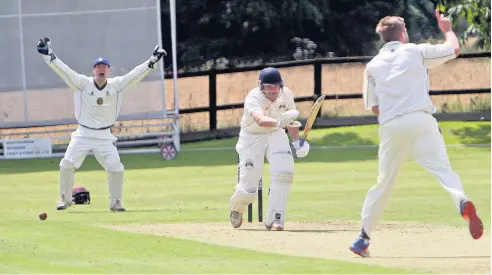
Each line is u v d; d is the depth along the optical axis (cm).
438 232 3847
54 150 7794
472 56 8919
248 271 3003
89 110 4984
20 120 7594
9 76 7562
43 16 7488
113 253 3409
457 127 8381
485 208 4631
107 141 5000
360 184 5831
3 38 7544
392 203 4891
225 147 8038
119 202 4919
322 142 8094
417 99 3109
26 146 7506
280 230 3978
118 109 5041
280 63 8869
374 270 2959
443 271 2919
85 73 7475
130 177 6525
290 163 4012
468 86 8938
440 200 4991
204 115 8681
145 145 7975
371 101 3186
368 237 3209
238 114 8725
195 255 3341
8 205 5216
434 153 3105
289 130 4050
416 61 3122
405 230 3916
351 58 8900
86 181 6400
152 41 7456
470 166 6562
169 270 3047
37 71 7556
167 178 6412
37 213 4809
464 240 3594
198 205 5081
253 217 4584
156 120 7825
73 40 7475
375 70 3155
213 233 3900
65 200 5000
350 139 8175
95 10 7450
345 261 3144
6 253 3409
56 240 3716
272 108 3984
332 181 6009
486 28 8194
